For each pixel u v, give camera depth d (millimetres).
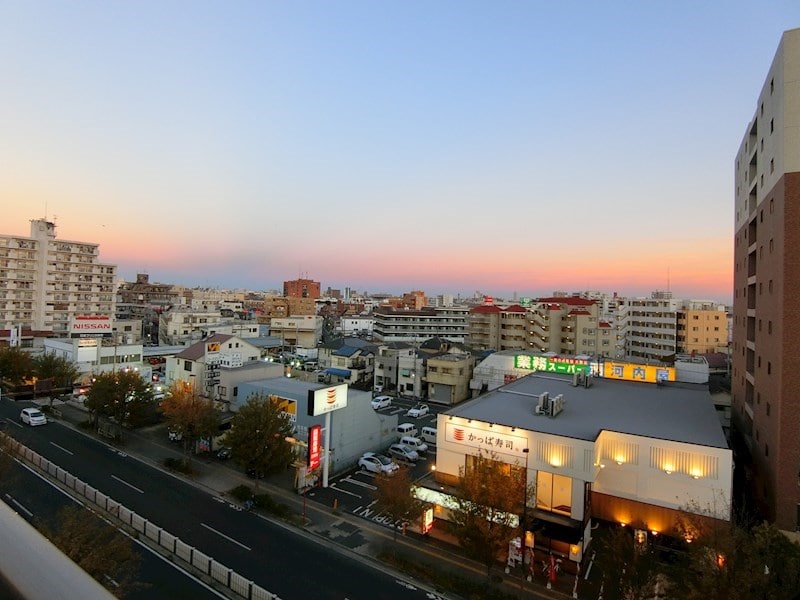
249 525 27609
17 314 83438
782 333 25094
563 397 34750
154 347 79562
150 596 20516
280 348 92250
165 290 148750
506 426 28234
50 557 1740
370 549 25656
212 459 37812
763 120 29859
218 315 105000
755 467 30375
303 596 21266
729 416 41906
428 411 56719
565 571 24250
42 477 32062
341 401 34406
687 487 25766
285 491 32625
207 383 45906
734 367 39906
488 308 90750
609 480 27641
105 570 17922
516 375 60438
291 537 26531
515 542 24969
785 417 24984
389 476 28578
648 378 41125
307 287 194750
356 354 73250
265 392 39688
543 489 27172
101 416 46500
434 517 28031
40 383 52625
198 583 21734
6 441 30141
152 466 35969
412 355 68500
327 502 31203
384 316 106062
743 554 18516
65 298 89188
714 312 84812
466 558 25188
